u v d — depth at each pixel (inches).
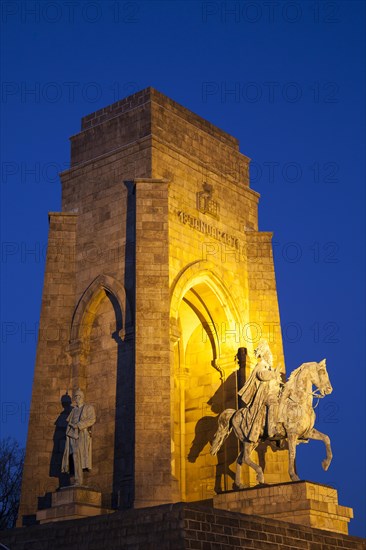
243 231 2133.4
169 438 1734.7
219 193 2089.1
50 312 1940.2
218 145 2149.4
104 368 1873.8
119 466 1777.8
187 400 2092.8
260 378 1749.5
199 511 1376.7
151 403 1749.5
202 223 2016.5
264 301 2091.5
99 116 2090.3
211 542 1364.4
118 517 1435.8
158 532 1366.9
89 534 1456.7
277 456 1958.7
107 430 1822.1
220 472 1987.0
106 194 1987.0
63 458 1726.1
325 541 1563.7
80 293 1950.1
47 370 1899.6
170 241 1923.0
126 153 1983.3
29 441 1849.2
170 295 1877.5
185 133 2063.2
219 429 1784.0
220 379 2049.7
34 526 1547.7
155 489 1697.8
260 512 1644.9
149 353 1784.0
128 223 1926.7
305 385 1729.8
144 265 1843.0
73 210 2033.7
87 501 1670.8
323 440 1715.1
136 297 1819.6
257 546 1430.9
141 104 2017.7
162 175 1958.7
